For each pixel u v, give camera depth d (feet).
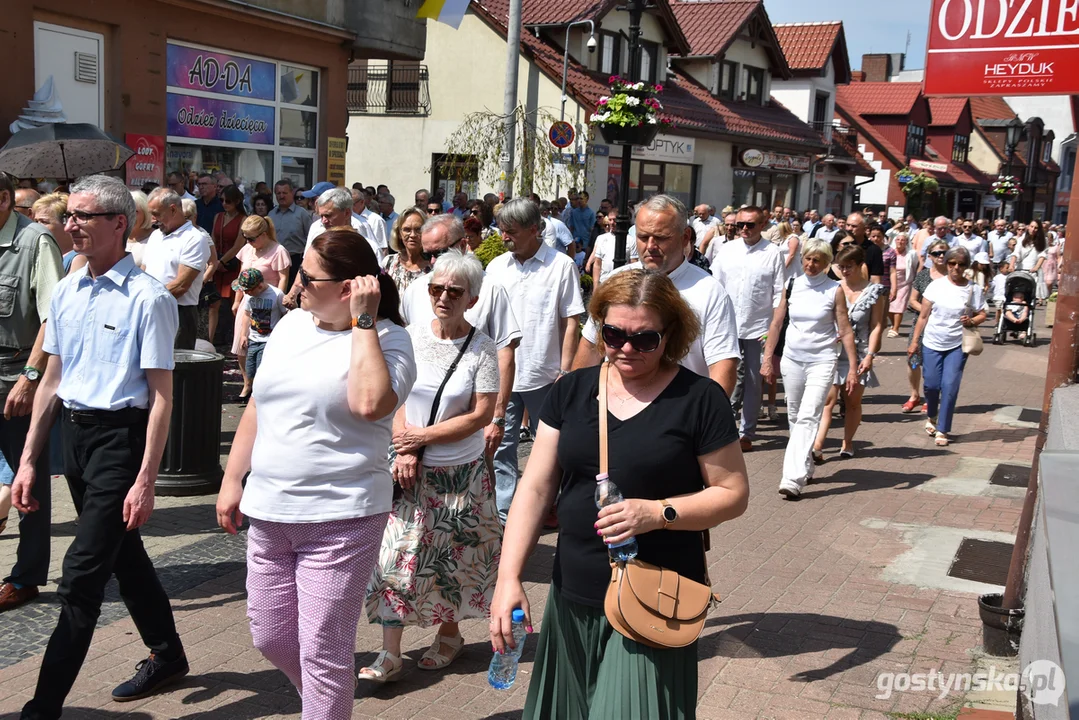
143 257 25.29
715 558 19.72
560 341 20.25
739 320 29.09
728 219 34.96
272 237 29.99
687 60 107.65
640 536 9.23
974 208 177.78
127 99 44.06
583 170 79.30
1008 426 34.73
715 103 108.47
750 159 107.34
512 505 9.78
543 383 19.90
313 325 10.98
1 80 38.17
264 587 10.94
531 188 69.46
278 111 53.72
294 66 54.44
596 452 9.35
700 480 9.36
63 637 12.00
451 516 13.92
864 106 167.12
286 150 54.75
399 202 93.76
